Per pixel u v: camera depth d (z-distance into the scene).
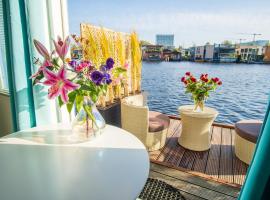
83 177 0.94
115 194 0.83
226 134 3.43
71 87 1.06
